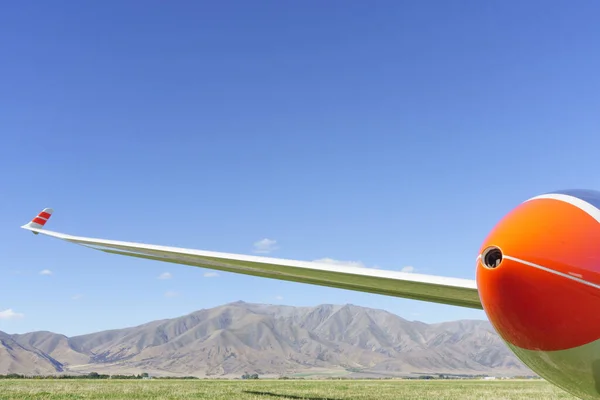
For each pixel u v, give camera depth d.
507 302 5.40
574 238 5.11
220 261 12.41
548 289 5.14
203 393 29.34
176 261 13.94
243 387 41.94
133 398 24.78
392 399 27.34
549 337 5.30
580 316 5.08
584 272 4.99
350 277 10.77
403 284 10.14
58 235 17.44
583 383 5.58
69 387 35.25
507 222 5.58
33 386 36.31
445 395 33.03
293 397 26.44
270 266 11.56
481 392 38.69
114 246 14.07
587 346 5.17
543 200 5.58
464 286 9.16
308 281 12.55
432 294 10.55
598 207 5.23
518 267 5.23
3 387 34.53
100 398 24.78
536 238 5.23
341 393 33.56
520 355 5.87
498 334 5.95
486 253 5.62
